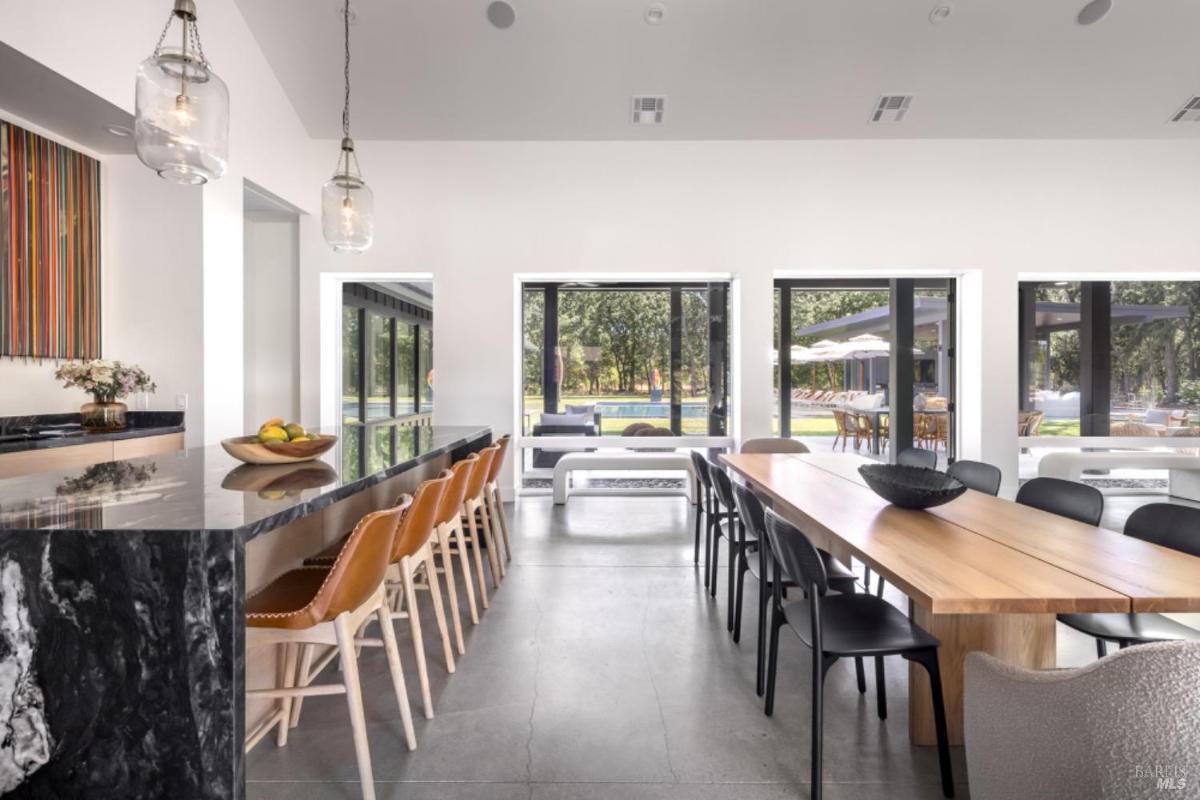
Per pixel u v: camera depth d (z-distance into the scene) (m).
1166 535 2.03
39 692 1.31
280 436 2.37
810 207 5.86
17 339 3.50
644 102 5.16
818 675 1.73
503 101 5.16
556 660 2.62
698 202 5.87
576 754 1.96
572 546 4.45
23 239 3.53
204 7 4.09
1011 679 1.12
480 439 4.32
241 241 4.55
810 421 7.07
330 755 1.96
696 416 6.43
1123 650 0.92
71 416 3.91
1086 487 2.45
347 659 1.66
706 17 4.41
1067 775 1.01
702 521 5.20
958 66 4.78
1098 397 6.75
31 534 1.30
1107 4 4.26
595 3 4.31
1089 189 5.78
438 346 5.95
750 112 5.26
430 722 2.14
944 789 1.76
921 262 5.87
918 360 6.59
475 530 3.25
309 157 5.63
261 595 1.83
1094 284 6.72
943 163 5.71
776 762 1.92
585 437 6.36
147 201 4.11
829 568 2.54
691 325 6.41
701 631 2.94
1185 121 5.34
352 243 3.36
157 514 1.42
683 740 2.04
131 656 1.29
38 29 2.93
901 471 2.88
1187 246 5.81
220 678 1.28
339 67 4.87
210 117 2.31
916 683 2.02
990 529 2.12
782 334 7.04
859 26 4.46
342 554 1.56
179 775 1.29
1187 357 6.70
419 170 5.79
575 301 6.41
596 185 5.83
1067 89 4.97
